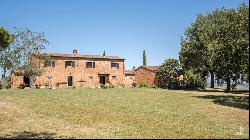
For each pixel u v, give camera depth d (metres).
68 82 75.12
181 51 64.44
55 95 43.81
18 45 62.62
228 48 36.69
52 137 18.20
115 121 24.36
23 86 63.72
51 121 24.28
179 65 72.81
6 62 61.22
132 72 91.19
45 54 67.81
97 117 26.17
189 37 62.38
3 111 28.52
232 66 36.94
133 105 33.72
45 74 72.38
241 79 37.06
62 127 21.80
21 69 64.25
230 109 30.34
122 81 80.56
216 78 41.53
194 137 18.36
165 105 33.78
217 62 38.91
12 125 22.36
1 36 52.22
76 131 20.36
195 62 59.91
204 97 43.03
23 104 34.09
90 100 38.19
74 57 75.69
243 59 34.88
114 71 79.88
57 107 32.03
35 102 35.94
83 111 29.42
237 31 36.22
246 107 31.59
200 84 69.19
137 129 21.20
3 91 49.75
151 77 80.12
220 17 53.12
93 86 75.94
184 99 40.06
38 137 18.19
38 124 22.91
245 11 36.09
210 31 52.41
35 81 71.50
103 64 78.75
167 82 73.88
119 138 17.89
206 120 24.69
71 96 42.66
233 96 45.03
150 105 33.78
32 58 66.00
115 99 39.56
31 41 63.97
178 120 24.70
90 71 77.31
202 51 53.44
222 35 39.19
